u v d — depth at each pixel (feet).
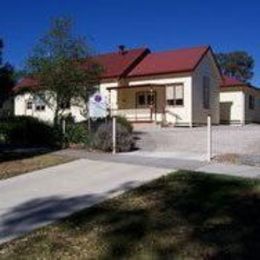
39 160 59.77
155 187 42.65
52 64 85.35
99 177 48.67
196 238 30.42
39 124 80.59
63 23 100.48
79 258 28.73
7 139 82.48
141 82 122.42
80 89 85.76
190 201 37.65
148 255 28.48
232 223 32.58
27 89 92.94
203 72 121.80
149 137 82.12
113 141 66.33
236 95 138.00
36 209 38.55
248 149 64.69
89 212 36.88
